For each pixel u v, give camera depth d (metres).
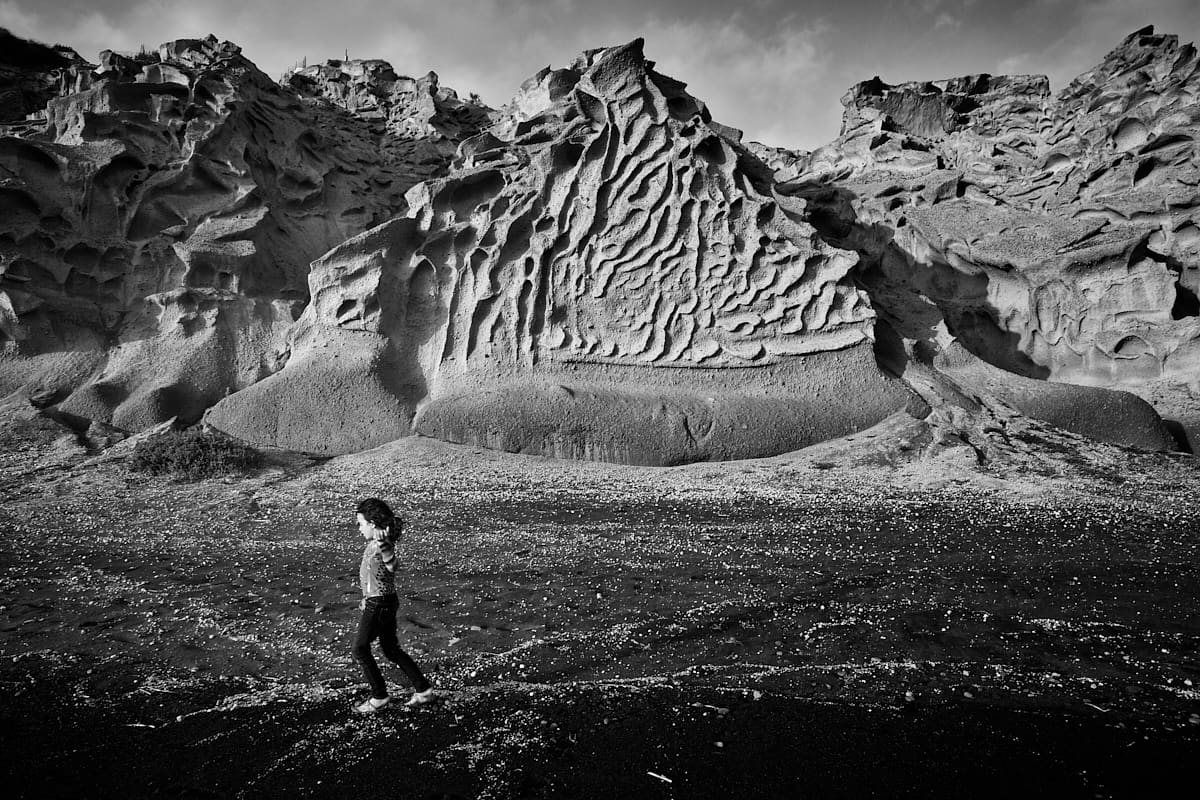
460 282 18.72
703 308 18.62
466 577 8.57
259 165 21.95
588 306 18.48
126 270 19.77
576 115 19.67
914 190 26.67
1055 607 7.24
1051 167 26.62
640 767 4.16
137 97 21.64
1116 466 14.51
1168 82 24.28
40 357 18.44
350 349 18.25
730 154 19.30
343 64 31.61
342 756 4.39
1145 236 20.92
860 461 15.47
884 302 21.97
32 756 4.50
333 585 8.35
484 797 3.90
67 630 7.01
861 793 3.87
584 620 7.04
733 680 5.52
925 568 8.66
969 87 34.47
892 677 5.56
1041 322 22.23
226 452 15.06
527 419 16.89
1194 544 9.49
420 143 26.83
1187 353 20.23
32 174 19.67
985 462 14.89
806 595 7.71
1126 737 4.51
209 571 8.98
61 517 11.82
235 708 5.17
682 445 16.81
